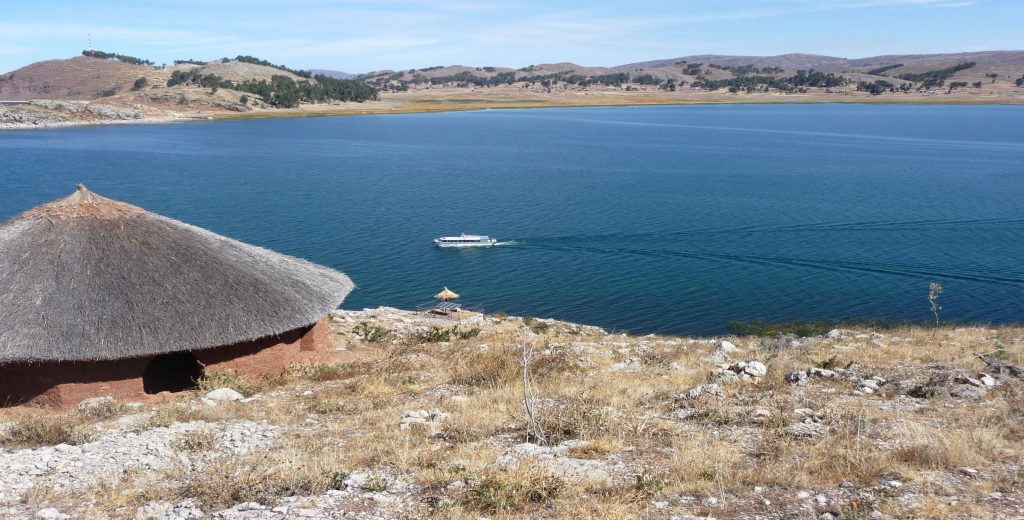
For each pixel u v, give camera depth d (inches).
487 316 1310.3
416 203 3139.8
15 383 616.4
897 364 655.8
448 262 2185.0
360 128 7475.4
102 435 477.1
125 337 613.3
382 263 2172.7
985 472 352.5
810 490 339.3
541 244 2405.3
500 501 332.2
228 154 4926.2
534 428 441.4
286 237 2460.6
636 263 2169.0
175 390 719.1
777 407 495.8
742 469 374.0
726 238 2449.6
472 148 5506.9
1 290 617.3
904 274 1994.3
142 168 4106.8
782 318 1637.6
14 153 4781.0
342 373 704.4
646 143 5915.4
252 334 665.0
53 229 666.8
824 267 2086.6
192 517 330.0
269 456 416.2
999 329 1039.0
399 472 386.6
